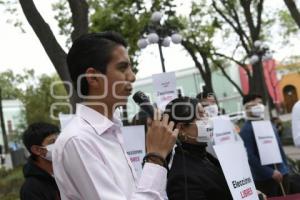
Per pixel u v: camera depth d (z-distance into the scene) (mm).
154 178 2146
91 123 2227
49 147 3871
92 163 2076
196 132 3459
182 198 3256
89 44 2279
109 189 2061
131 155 4738
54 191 3879
